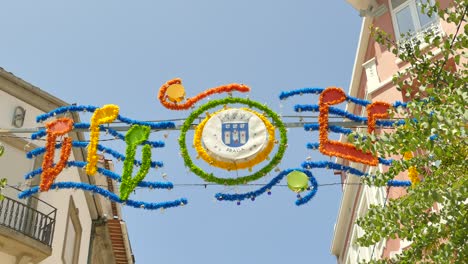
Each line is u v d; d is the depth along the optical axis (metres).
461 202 8.38
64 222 18.62
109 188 21.86
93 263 22.30
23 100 18.22
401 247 16.22
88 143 11.42
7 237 15.46
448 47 9.08
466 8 8.89
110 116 11.38
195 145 11.05
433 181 8.68
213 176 11.06
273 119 11.30
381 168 17.25
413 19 17.86
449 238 8.73
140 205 11.15
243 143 11.00
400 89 9.48
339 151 11.20
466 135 8.14
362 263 10.30
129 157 11.20
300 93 11.56
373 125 11.30
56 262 17.83
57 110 11.71
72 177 19.64
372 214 9.35
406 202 8.97
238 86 11.42
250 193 11.14
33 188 11.38
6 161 17.03
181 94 11.30
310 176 11.27
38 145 17.91
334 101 11.50
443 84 9.12
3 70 17.83
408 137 8.30
